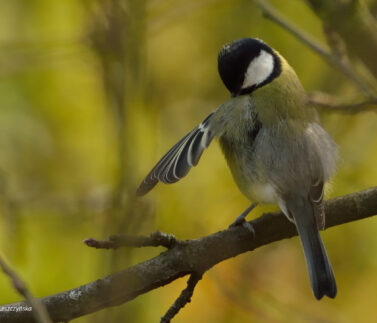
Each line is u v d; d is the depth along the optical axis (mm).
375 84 8141
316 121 8633
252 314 10391
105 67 9641
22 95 11586
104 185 11062
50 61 11469
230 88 8914
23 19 11852
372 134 11531
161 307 10078
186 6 12445
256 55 8805
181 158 7598
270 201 8188
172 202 10898
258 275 10617
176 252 7086
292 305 10500
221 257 7281
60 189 11180
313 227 7762
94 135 11562
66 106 11633
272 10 8805
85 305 6906
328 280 7445
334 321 10398
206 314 10422
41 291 9727
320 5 7543
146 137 10625
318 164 8203
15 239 9750
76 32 11773
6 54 11367
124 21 9453
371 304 10680
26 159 11391
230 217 11047
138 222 7465
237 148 8414
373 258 10836
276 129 8352
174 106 12836
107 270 7441
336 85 11906
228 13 13094
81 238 10438
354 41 7438
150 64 12375
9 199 9945
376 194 7703
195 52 13305
